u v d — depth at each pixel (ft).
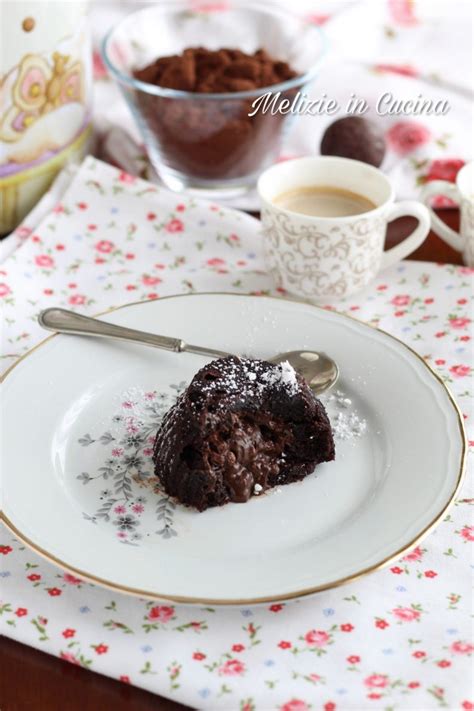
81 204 2.62
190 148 2.69
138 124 2.76
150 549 1.91
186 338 2.26
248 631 1.85
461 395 2.19
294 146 2.89
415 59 3.22
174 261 2.54
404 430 2.06
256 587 1.82
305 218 2.32
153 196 2.63
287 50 3.03
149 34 3.02
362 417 2.12
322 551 1.88
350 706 1.76
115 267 2.51
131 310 2.29
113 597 1.89
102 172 2.65
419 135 2.83
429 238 2.62
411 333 2.34
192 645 1.83
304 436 2.03
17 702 1.81
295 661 1.81
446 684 1.78
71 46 2.55
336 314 2.27
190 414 1.99
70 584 1.91
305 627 1.85
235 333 2.26
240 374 2.06
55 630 1.85
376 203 2.47
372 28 3.34
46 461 2.03
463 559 1.93
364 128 2.67
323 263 2.37
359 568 1.84
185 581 1.83
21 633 1.85
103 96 3.04
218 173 2.73
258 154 2.73
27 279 2.46
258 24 3.06
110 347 2.23
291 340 2.24
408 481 1.97
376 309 2.41
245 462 2.00
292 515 1.97
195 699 1.77
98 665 1.81
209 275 2.50
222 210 2.62
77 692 1.82
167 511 1.98
